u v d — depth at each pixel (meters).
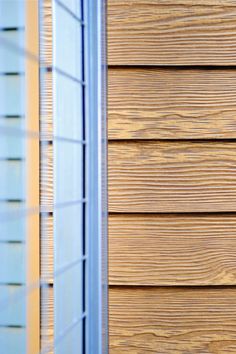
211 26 1.07
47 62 1.02
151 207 1.07
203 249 1.07
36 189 1.04
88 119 0.96
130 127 1.07
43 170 1.03
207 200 1.07
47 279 0.95
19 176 1.09
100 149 0.96
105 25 1.01
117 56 1.08
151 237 1.07
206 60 1.07
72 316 0.93
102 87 0.98
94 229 0.96
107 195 1.05
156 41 1.08
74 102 0.95
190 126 1.07
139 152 1.08
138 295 1.08
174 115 1.08
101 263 0.97
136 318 1.07
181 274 1.07
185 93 1.07
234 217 1.07
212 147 1.07
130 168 1.07
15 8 1.05
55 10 0.94
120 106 1.08
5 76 1.08
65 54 0.94
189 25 1.07
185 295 1.07
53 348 0.91
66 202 0.90
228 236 1.07
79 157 0.95
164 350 1.07
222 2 1.07
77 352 0.94
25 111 1.03
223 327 1.07
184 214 1.07
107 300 1.02
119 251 1.08
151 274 1.07
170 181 1.07
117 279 1.08
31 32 1.00
